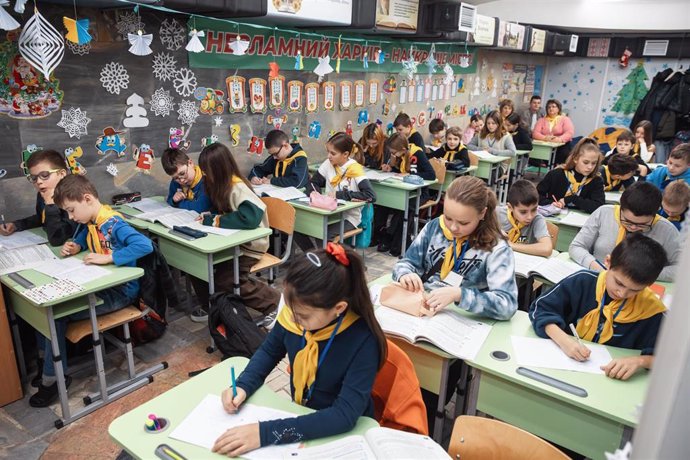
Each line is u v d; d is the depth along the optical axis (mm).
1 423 2170
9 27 2076
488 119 6156
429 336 1605
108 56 2961
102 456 2004
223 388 1350
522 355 1552
